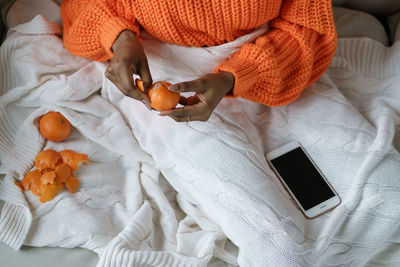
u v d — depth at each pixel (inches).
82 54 40.3
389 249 39.3
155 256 35.0
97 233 36.8
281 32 39.4
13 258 35.7
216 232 38.8
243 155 37.2
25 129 40.6
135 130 41.8
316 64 41.6
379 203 36.4
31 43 42.3
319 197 38.6
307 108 41.6
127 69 31.7
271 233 34.7
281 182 39.4
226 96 36.3
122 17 37.2
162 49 39.8
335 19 50.6
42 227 36.8
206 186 37.0
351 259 37.6
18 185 38.4
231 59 37.3
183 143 38.3
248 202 35.6
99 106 42.1
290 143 40.9
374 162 37.4
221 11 35.4
